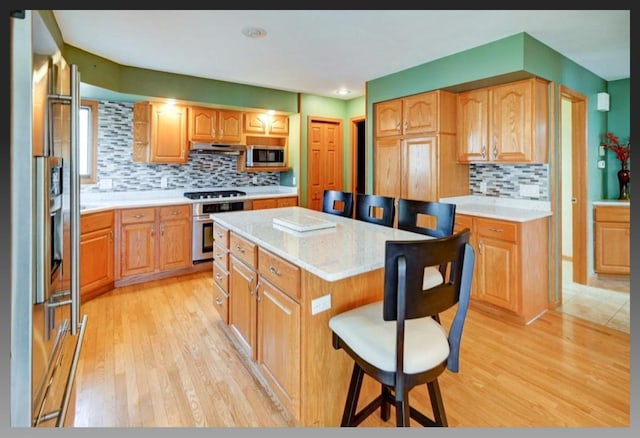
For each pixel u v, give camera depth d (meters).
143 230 3.93
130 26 2.70
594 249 4.07
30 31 0.96
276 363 1.87
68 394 1.27
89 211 3.35
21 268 0.98
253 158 4.90
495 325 2.91
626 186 4.08
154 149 4.15
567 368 2.28
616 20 2.60
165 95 3.94
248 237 2.12
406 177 3.83
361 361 1.37
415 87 3.67
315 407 1.68
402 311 1.19
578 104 3.81
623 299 3.50
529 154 3.04
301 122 5.04
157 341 2.63
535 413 1.86
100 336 2.70
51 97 1.22
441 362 1.32
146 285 3.88
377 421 1.82
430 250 1.18
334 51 3.21
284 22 2.64
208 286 3.86
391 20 2.61
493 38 2.91
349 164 5.49
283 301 1.77
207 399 1.98
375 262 1.52
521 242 2.85
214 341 2.64
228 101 4.37
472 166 3.88
